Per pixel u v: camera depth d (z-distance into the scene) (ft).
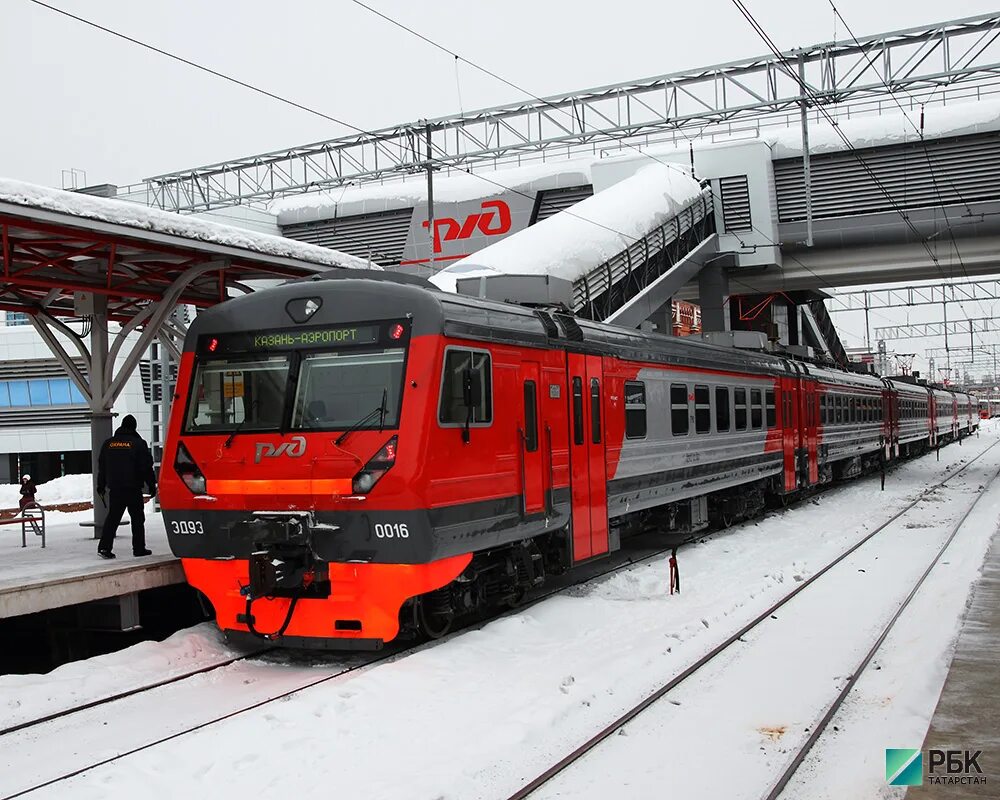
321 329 29.37
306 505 28.32
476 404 30.04
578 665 27.27
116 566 32.86
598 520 38.55
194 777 19.21
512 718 22.20
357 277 31.32
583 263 73.15
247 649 30.81
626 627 32.12
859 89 77.10
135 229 32.83
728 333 61.16
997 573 39.09
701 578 40.81
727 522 57.72
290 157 96.43
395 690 24.49
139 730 22.85
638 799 18.22
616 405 40.52
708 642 29.91
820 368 77.25
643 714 23.18
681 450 47.24
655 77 84.53
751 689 25.12
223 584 29.94
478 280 39.45
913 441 128.47
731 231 97.91
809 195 81.46
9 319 131.23
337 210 115.65
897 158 91.81
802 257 101.24
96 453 41.60
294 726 21.90
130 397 123.95
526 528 33.04
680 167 95.81
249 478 29.09
